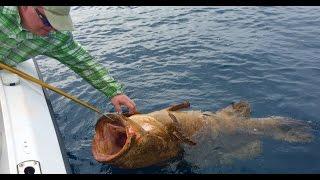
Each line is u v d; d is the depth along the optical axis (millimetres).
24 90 3795
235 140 4227
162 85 5535
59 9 3410
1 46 3900
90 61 4312
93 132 4445
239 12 8867
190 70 5977
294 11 8820
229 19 8414
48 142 3176
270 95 5234
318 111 4828
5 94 3689
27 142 3098
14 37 3824
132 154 3463
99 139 3521
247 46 6855
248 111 4520
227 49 6738
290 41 7086
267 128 4434
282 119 4578
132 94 5281
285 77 5703
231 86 5477
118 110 4391
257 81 5598
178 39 7316
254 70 5934
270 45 6891
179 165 3896
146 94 5285
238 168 3855
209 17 8617
